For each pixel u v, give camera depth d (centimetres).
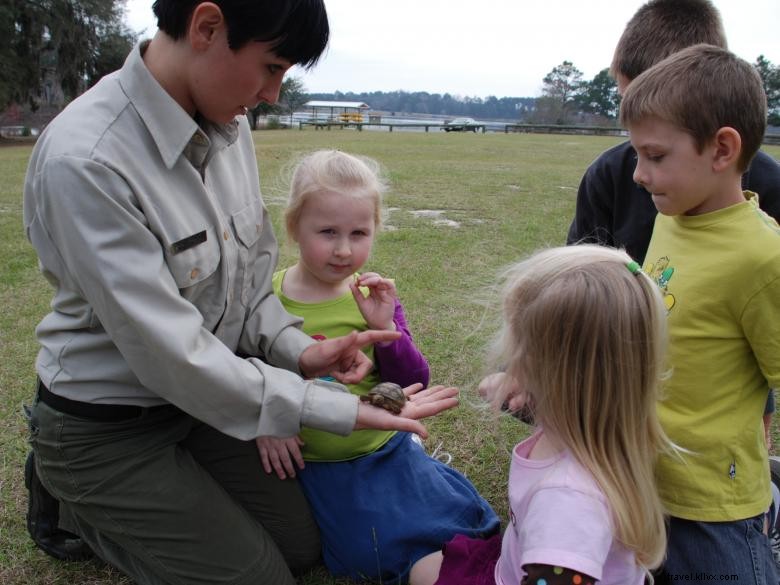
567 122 7231
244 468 230
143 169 194
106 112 193
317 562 246
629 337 162
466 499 239
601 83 7581
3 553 241
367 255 243
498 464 295
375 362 252
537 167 1595
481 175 1364
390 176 1295
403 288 522
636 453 167
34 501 232
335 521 235
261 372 203
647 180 202
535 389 172
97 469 207
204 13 180
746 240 192
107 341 203
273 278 271
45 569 236
